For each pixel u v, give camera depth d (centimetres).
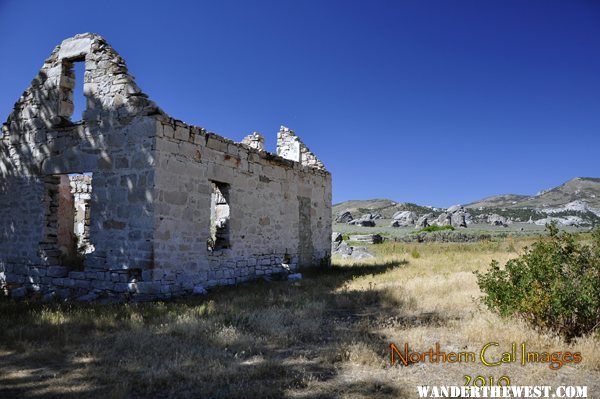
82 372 552
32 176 1314
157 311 912
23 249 1309
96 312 922
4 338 712
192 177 1227
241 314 863
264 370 550
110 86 1188
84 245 1788
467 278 1241
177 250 1164
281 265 1642
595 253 705
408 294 1042
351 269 1794
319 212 1923
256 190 1523
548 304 654
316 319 823
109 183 1162
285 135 2061
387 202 15725
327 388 499
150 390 496
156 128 1109
